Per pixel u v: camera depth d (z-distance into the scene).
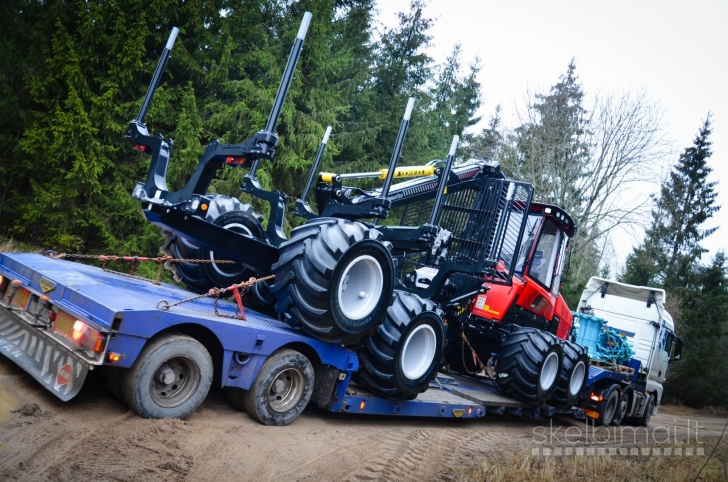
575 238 24.84
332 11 18.11
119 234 13.75
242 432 4.89
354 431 6.00
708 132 33.53
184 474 3.77
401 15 23.31
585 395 10.98
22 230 12.53
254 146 5.32
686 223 32.66
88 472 3.49
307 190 7.57
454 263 7.69
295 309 5.44
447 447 6.42
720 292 29.48
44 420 4.13
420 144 22.14
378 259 5.75
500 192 8.16
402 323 6.23
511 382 8.77
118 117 13.55
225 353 4.88
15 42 13.23
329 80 18.55
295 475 4.29
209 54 15.30
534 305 9.52
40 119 12.93
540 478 5.65
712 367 26.44
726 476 7.88
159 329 4.44
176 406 4.65
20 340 4.86
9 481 3.20
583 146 25.55
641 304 13.59
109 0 13.27
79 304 4.46
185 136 13.64
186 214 5.69
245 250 6.02
